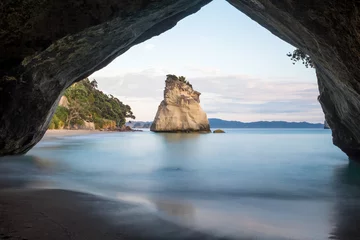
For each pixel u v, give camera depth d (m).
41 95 11.55
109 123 93.88
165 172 14.75
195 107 77.81
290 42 11.72
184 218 6.69
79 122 78.69
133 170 15.31
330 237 5.73
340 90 10.62
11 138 12.53
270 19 10.12
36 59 9.56
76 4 8.59
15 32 8.47
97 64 12.59
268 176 13.62
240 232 5.90
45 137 45.41
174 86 77.62
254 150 29.33
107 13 9.10
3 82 9.69
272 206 8.06
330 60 8.35
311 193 9.87
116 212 6.70
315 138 56.78
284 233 5.91
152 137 57.06
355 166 16.88
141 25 11.39
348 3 6.10
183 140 47.78
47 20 8.60
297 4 7.23
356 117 11.31
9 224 5.17
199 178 12.93
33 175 12.31
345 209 7.76
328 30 7.23
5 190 8.69
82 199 7.80
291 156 23.50
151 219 6.35
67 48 9.81
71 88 79.62
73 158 20.22
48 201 7.24
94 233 5.20
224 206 8.00
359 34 6.44
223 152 26.94
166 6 10.63
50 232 4.95
